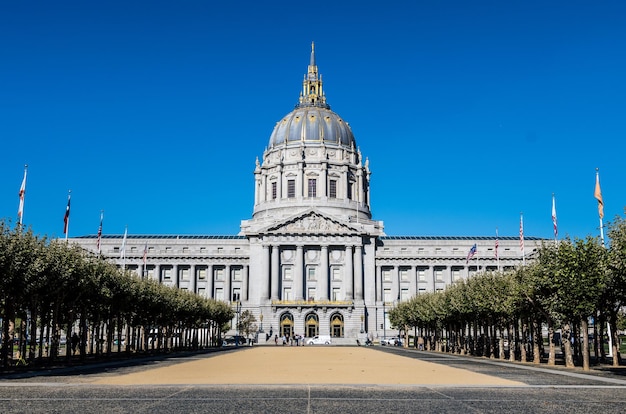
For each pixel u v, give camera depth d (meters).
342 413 21.94
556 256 49.69
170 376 38.31
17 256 47.75
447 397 26.92
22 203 65.88
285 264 163.75
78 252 58.69
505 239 176.62
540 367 49.84
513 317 62.47
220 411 22.23
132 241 169.50
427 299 101.19
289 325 158.00
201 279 169.38
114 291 66.75
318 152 193.12
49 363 54.31
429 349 106.75
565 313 48.34
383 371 43.84
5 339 47.19
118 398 25.94
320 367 48.66
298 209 184.62
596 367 49.66
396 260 167.00
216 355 74.25
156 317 85.56
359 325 157.25
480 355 77.81
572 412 22.16
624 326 69.31
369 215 194.25
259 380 35.56
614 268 45.00
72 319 64.25
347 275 161.25
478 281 73.38
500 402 25.11
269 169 195.25
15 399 25.42
